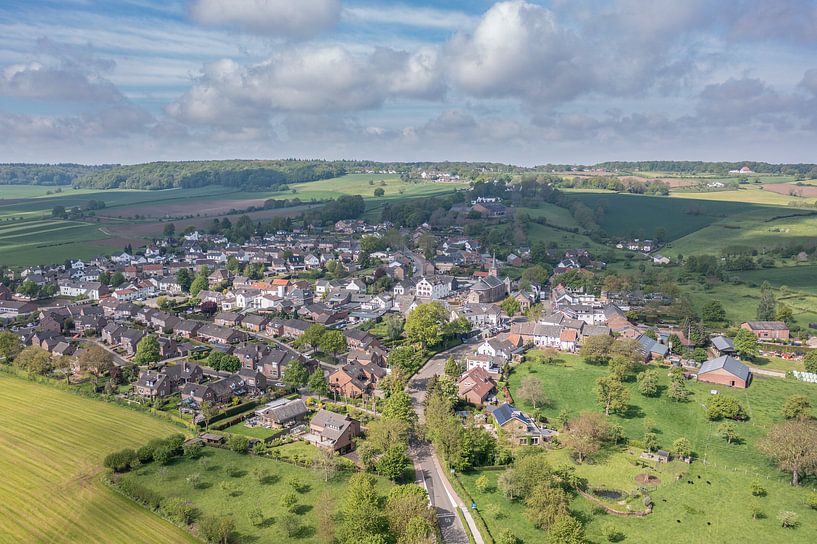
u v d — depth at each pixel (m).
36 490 119.56
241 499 117.31
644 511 112.00
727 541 102.88
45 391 173.62
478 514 111.56
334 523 107.44
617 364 180.88
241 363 197.75
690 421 151.62
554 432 147.25
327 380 181.62
